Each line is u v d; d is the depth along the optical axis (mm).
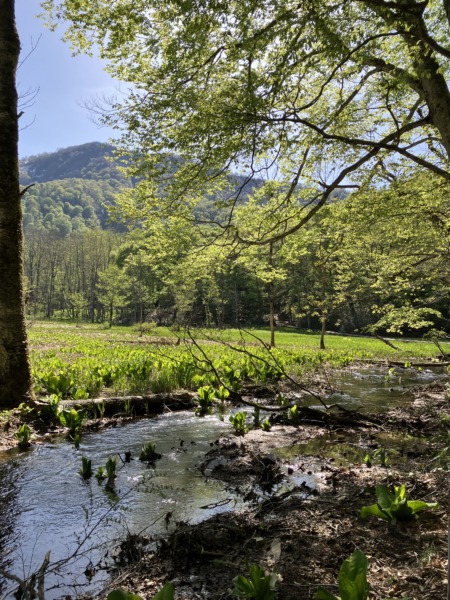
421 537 3242
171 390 10039
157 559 3205
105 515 4051
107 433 7082
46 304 93875
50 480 4934
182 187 7238
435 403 9383
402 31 5125
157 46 6301
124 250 68812
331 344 29938
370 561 2959
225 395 9305
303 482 4801
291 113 6145
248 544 3371
